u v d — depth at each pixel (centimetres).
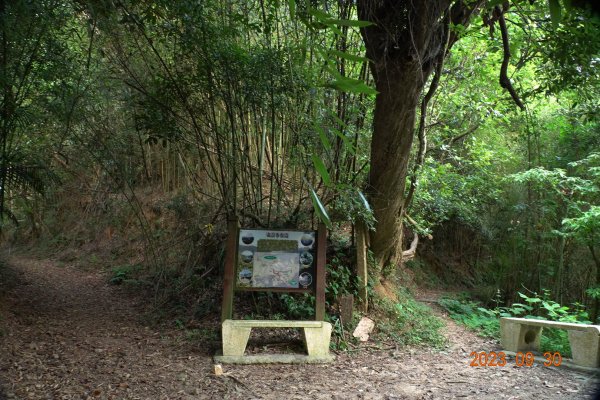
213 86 630
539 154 950
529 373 519
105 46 782
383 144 659
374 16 590
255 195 702
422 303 841
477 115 1030
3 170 638
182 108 686
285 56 596
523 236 966
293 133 663
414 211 935
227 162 709
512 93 532
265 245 572
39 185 671
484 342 669
